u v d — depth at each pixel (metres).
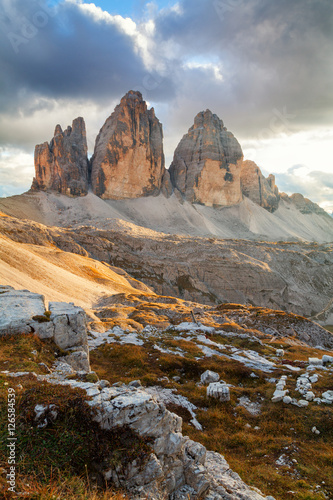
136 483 7.11
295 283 189.50
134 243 188.50
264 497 9.46
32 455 6.92
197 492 7.99
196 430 14.73
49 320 15.93
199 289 162.88
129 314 56.56
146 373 20.88
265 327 51.59
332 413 15.57
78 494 6.31
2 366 11.25
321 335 50.91
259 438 14.00
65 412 7.88
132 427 7.70
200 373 21.98
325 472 11.62
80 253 141.00
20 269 70.44
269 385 19.81
